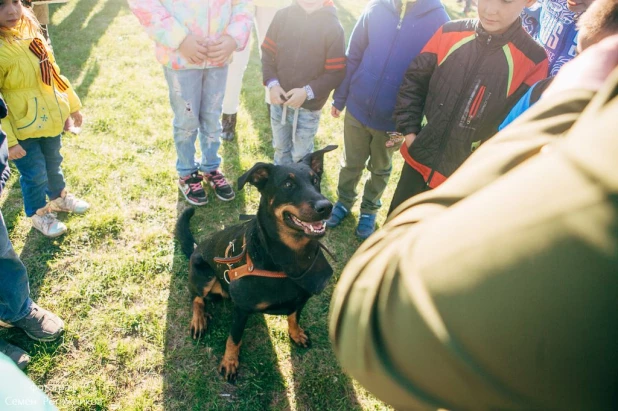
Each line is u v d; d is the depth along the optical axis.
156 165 4.26
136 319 2.87
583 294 0.35
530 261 0.38
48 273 3.11
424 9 2.79
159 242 3.47
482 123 2.42
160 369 2.63
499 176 0.51
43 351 2.62
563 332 0.36
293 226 2.22
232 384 2.59
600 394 0.37
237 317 2.44
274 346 2.82
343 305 0.55
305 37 3.16
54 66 2.97
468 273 0.41
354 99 3.22
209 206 3.92
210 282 2.65
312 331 2.96
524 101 1.91
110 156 4.28
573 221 0.36
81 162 4.14
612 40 0.65
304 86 3.28
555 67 3.12
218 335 2.84
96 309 2.92
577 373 0.37
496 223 0.42
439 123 2.50
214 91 3.58
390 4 2.87
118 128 4.72
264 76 3.47
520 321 0.38
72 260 3.22
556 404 0.39
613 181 0.35
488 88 2.34
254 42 7.93
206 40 3.17
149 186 4.00
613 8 1.02
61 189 3.51
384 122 3.15
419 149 2.61
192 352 2.73
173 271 3.25
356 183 3.72
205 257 2.66
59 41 6.66
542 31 3.36
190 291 2.85
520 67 2.29
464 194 0.52
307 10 3.11
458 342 0.41
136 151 4.43
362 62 3.11
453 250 0.44
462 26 2.42
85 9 8.15
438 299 0.43
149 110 5.14
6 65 2.63
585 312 0.35
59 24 7.31
